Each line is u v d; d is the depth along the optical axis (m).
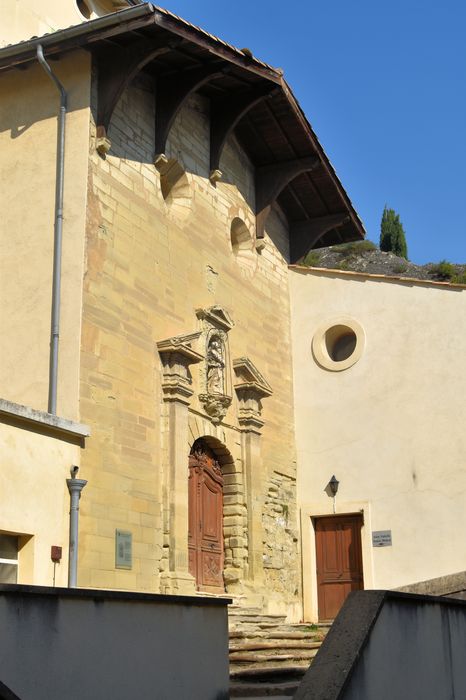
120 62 13.23
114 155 13.54
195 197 15.64
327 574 17.05
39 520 10.86
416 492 16.36
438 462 16.30
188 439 14.23
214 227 16.14
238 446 15.86
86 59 13.30
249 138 17.38
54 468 11.25
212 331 15.34
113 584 11.98
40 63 13.09
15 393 12.32
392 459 16.73
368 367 17.42
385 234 64.81
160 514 13.29
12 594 5.55
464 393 16.38
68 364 12.13
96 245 12.80
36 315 12.53
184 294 14.84
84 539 11.57
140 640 6.50
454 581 10.66
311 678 6.08
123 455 12.65
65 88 13.35
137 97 14.31
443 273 53.88
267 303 17.69
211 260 15.85
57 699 5.72
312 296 18.41
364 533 16.59
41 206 13.01
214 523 15.20
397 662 6.97
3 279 12.91
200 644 7.16
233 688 8.62
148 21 12.38
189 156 15.60
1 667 5.39
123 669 6.29
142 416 13.23
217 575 15.01
